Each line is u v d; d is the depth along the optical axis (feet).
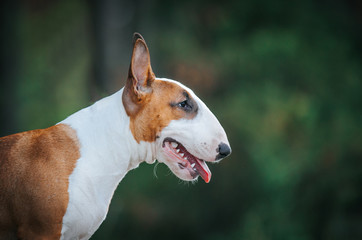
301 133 54.29
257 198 45.75
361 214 44.91
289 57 62.69
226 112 52.85
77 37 71.72
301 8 67.92
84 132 13.47
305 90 61.82
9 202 12.46
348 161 49.83
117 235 40.75
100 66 56.18
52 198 12.46
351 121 57.41
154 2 65.16
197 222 43.34
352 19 68.80
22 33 66.03
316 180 48.24
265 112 55.26
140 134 13.71
